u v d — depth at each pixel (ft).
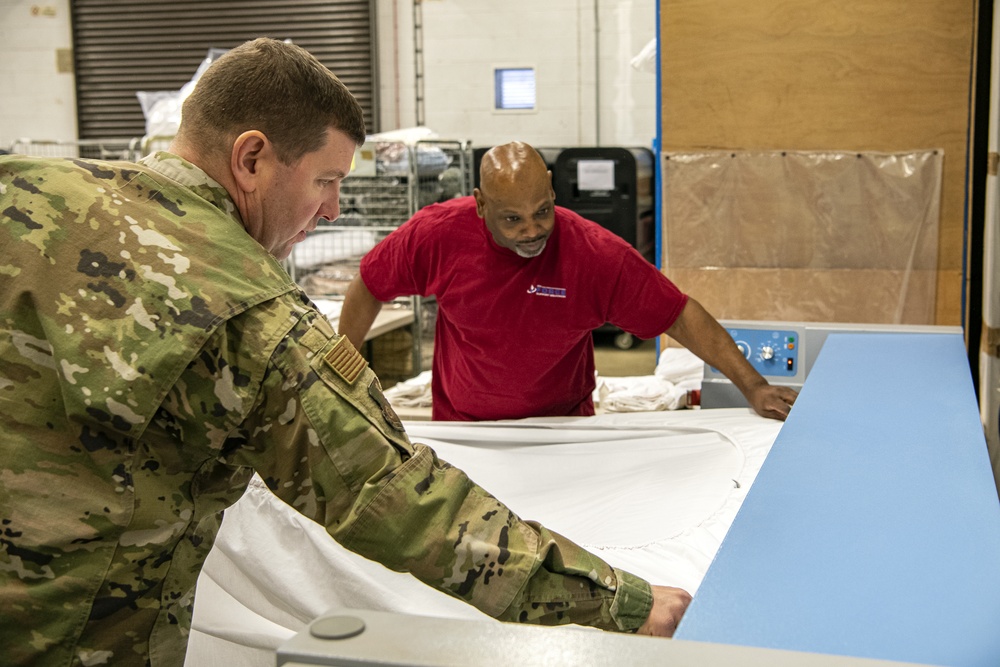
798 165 10.05
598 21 21.72
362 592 4.43
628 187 18.19
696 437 6.10
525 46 22.15
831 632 2.23
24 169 3.34
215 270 3.22
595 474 5.80
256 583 4.66
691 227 10.41
